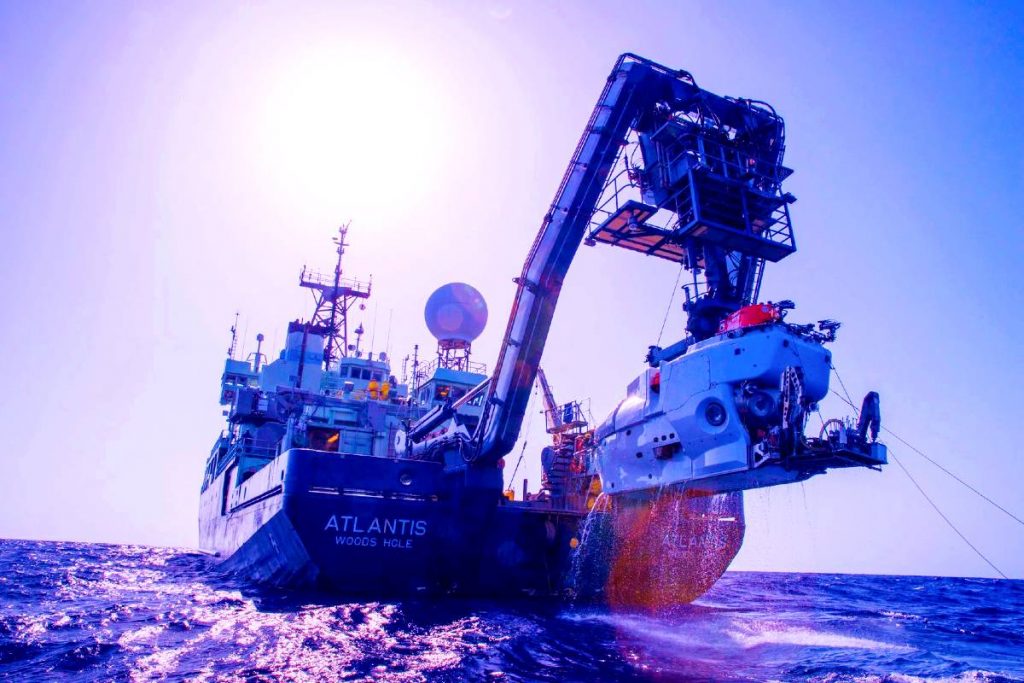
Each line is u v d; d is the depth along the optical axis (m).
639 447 19.97
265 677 12.45
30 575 39.50
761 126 23.09
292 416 37.06
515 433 23.83
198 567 49.16
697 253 21.55
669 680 12.99
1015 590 81.19
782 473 17.05
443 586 25.34
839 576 134.75
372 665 13.57
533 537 26.39
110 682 12.05
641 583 26.83
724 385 17.17
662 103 23.16
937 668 15.00
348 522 24.00
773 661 15.25
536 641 16.73
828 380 17.34
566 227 22.78
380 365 52.06
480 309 47.84
